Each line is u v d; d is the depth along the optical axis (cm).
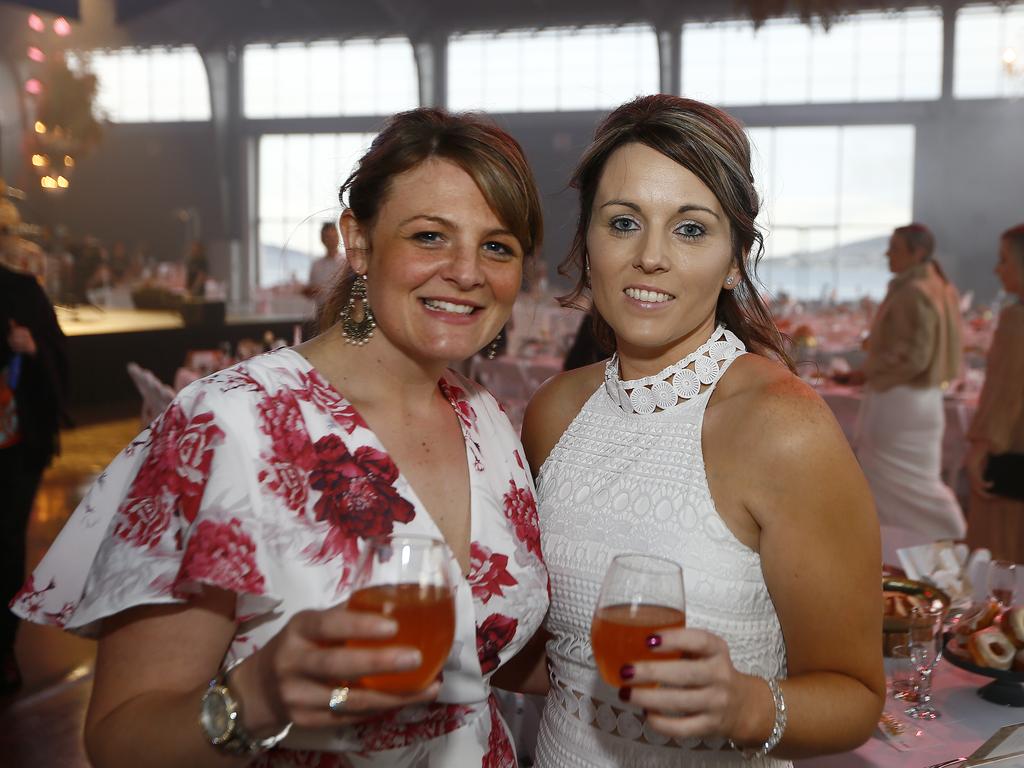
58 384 380
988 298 1820
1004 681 181
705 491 133
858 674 124
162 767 96
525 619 133
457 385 146
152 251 2273
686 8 1792
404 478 124
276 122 2153
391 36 2036
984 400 381
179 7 1994
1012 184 1789
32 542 546
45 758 317
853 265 1956
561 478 149
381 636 81
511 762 136
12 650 369
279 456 117
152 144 2242
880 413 511
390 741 119
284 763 118
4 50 1847
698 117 133
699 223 135
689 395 141
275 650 87
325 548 115
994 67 1756
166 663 108
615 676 101
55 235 1496
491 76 1986
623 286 138
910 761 159
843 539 124
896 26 1789
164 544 110
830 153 1934
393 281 124
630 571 101
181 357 1076
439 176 123
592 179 142
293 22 2031
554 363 709
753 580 132
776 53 1844
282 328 1205
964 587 223
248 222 2227
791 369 154
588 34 1925
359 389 131
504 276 127
